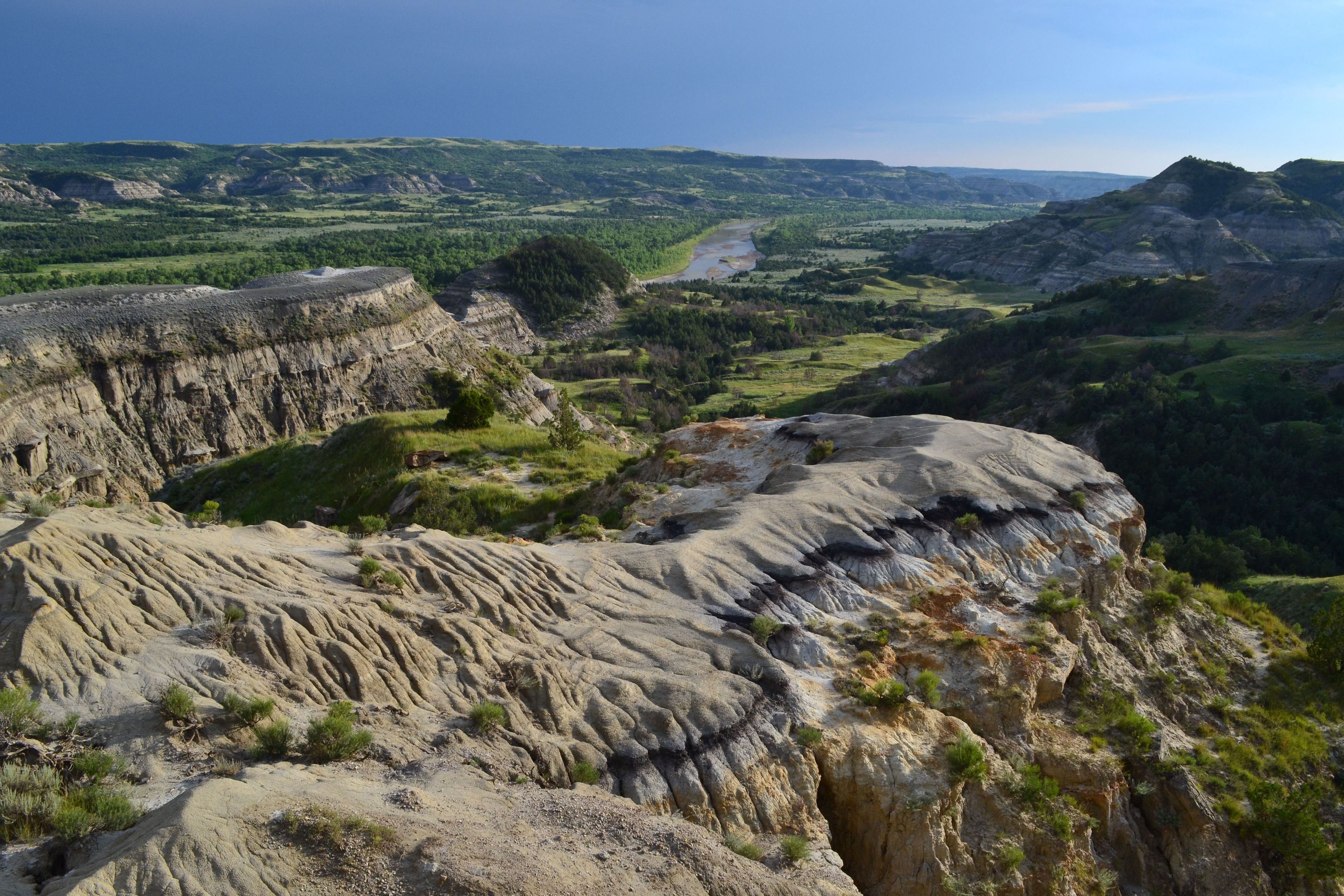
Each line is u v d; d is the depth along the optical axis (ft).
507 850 40.27
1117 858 73.97
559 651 65.98
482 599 68.90
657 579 78.69
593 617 71.56
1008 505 104.01
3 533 60.03
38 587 52.21
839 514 95.45
